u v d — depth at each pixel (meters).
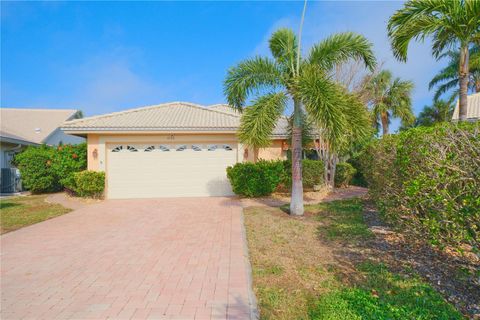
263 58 8.41
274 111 8.16
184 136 13.19
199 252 5.61
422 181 3.64
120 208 10.57
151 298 3.79
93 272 4.70
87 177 12.12
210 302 3.64
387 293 3.59
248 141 8.12
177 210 10.05
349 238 6.05
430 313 3.07
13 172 16.34
